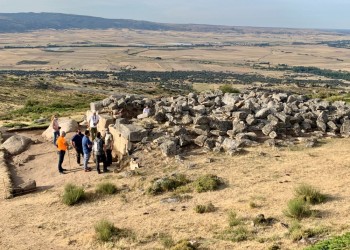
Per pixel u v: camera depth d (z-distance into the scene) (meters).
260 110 29.56
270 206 16.89
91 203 19.52
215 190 19.45
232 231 14.95
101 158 23.94
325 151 24.27
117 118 30.30
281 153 24.22
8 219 18.27
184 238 14.80
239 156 23.97
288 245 13.23
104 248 14.74
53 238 15.99
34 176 25.11
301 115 29.55
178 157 23.55
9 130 35.81
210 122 27.88
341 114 30.39
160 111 29.42
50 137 32.66
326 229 13.97
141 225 16.41
